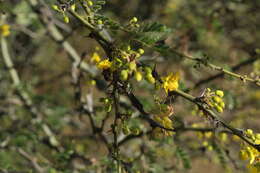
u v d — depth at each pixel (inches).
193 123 133.5
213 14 202.7
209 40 199.0
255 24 244.4
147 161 147.9
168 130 80.7
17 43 248.8
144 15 247.0
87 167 150.8
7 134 183.0
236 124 188.7
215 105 77.3
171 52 103.4
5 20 190.1
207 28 201.0
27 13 198.2
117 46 71.5
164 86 74.1
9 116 224.8
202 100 77.8
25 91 215.5
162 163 164.1
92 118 139.6
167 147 144.4
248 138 77.3
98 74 149.6
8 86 236.5
